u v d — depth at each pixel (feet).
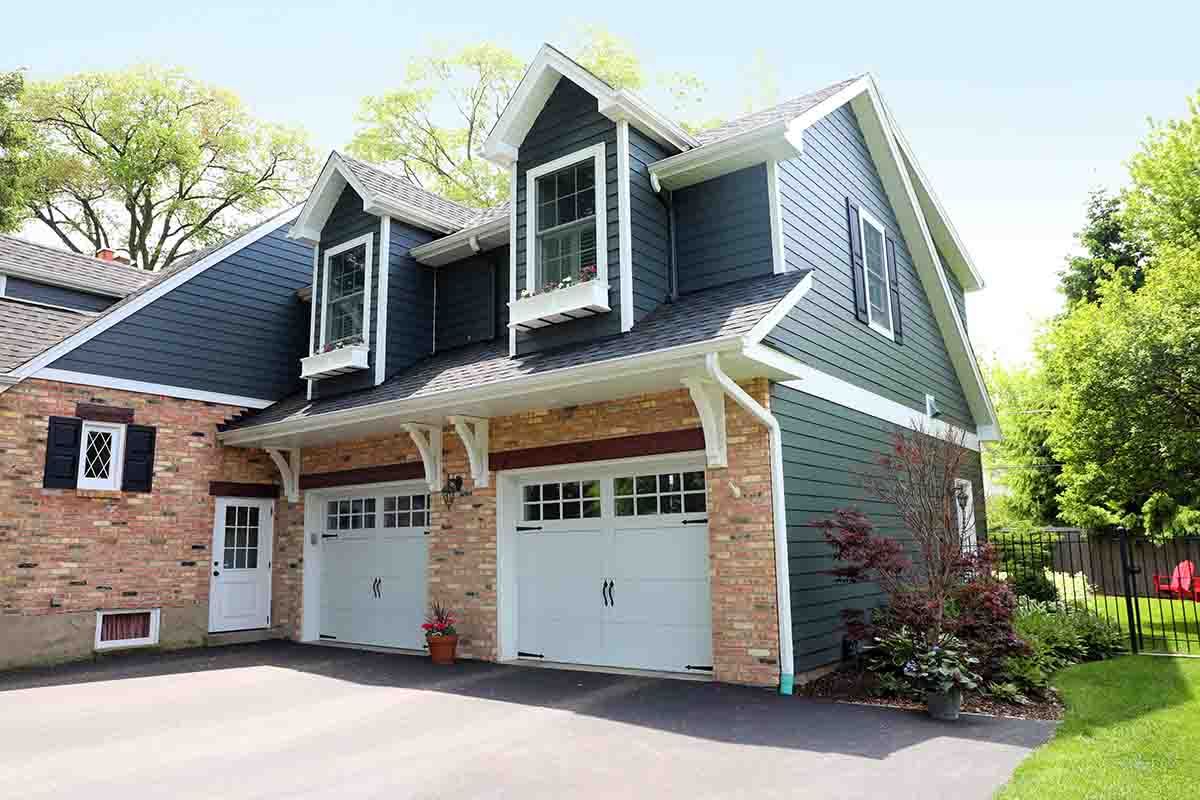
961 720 22.52
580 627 32.12
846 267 36.04
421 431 36.40
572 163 33.35
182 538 40.68
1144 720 21.98
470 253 41.14
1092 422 48.98
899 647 25.26
